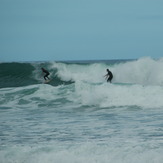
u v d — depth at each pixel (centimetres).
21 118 5619
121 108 6300
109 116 5559
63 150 3406
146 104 6328
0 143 3919
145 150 3291
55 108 6662
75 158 3206
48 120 5359
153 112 5747
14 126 4928
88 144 3547
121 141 3778
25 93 8069
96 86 7069
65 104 7025
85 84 7325
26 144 3834
